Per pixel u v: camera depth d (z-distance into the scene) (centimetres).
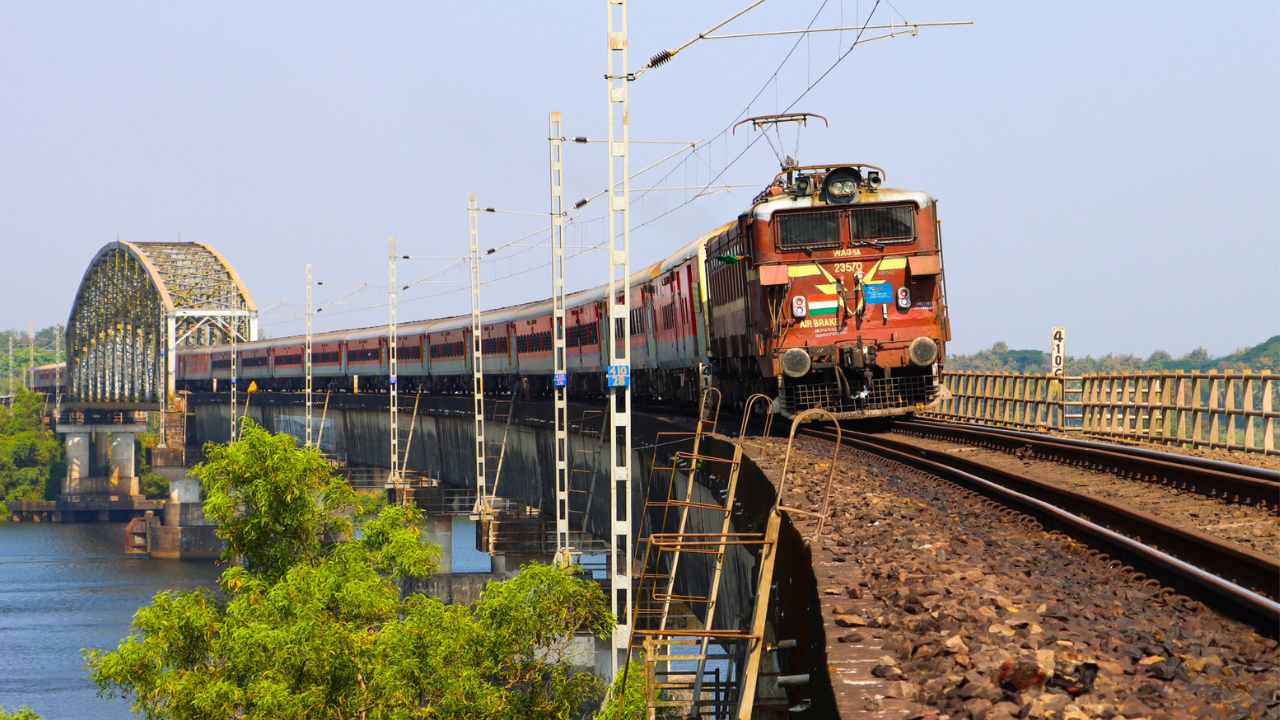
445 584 11956
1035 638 1359
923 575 1739
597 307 8812
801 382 4638
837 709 1115
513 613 4822
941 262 4566
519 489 10481
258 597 5319
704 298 6003
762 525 2611
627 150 4972
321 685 4572
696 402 6625
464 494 13225
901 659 1295
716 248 5644
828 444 4144
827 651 1322
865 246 4534
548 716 4844
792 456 3466
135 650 5047
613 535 5075
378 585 5162
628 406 5069
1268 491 2356
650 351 7744
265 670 4566
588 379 9544
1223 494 2539
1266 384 3650
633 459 6419
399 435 14400
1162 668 1256
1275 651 1370
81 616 14350
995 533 2266
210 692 4606
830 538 2048
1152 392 4425
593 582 5000
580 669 8250
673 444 4862
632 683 4219
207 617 5272
